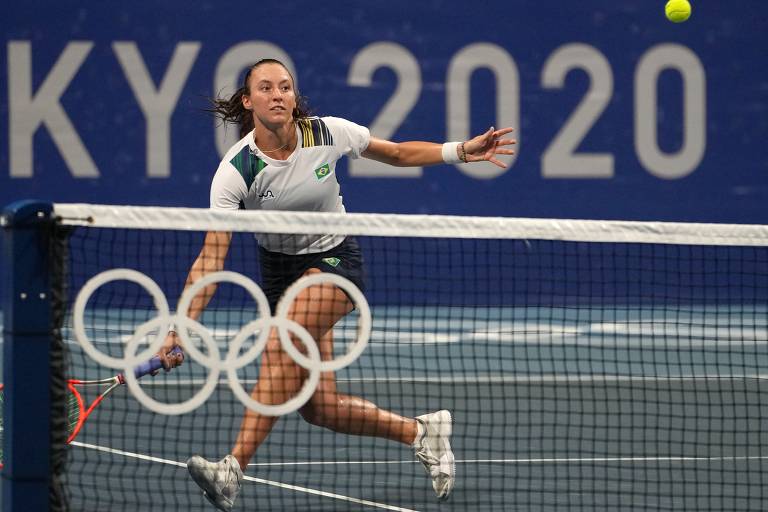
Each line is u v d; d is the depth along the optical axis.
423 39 42.78
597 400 24.23
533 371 28.38
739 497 15.86
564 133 43.25
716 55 43.53
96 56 41.94
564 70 43.12
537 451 19.17
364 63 42.66
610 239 13.53
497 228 13.32
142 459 18.19
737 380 27.08
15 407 11.70
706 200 43.81
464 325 37.47
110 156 42.16
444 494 15.52
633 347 32.34
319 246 15.26
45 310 11.76
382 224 13.15
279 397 14.58
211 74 42.34
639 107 43.44
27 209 11.63
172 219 12.57
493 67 42.94
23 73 41.69
